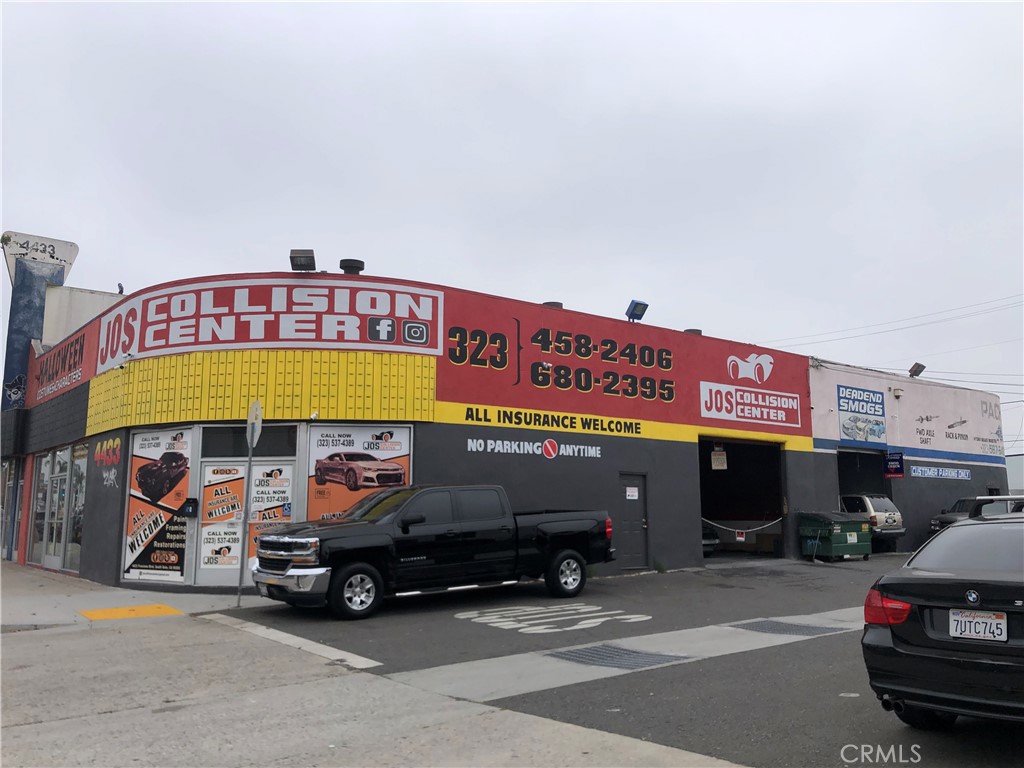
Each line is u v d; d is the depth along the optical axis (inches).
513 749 227.8
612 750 225.9
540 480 675.4
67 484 756.6
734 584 638.5
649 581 658.2
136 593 579.5
